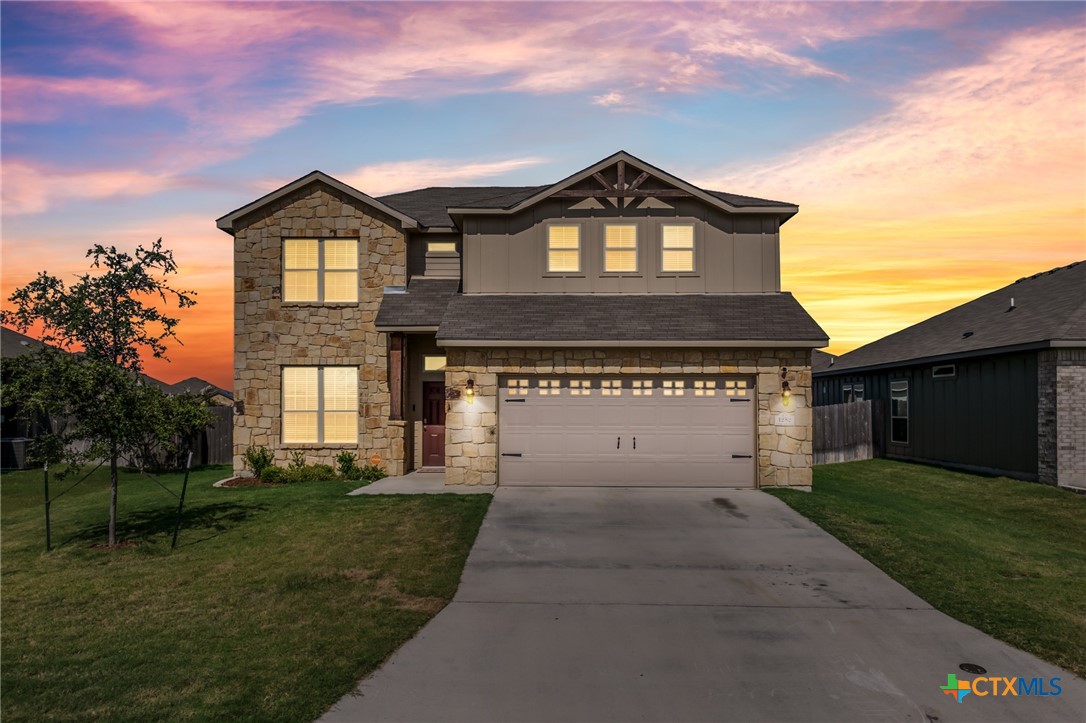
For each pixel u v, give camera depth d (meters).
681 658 6.18
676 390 14.04
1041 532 11.89
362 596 7.66
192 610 7.23
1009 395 17.47
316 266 16.62
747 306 14.76
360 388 16.28
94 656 6.06
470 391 13.98
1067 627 6.93
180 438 20.23
